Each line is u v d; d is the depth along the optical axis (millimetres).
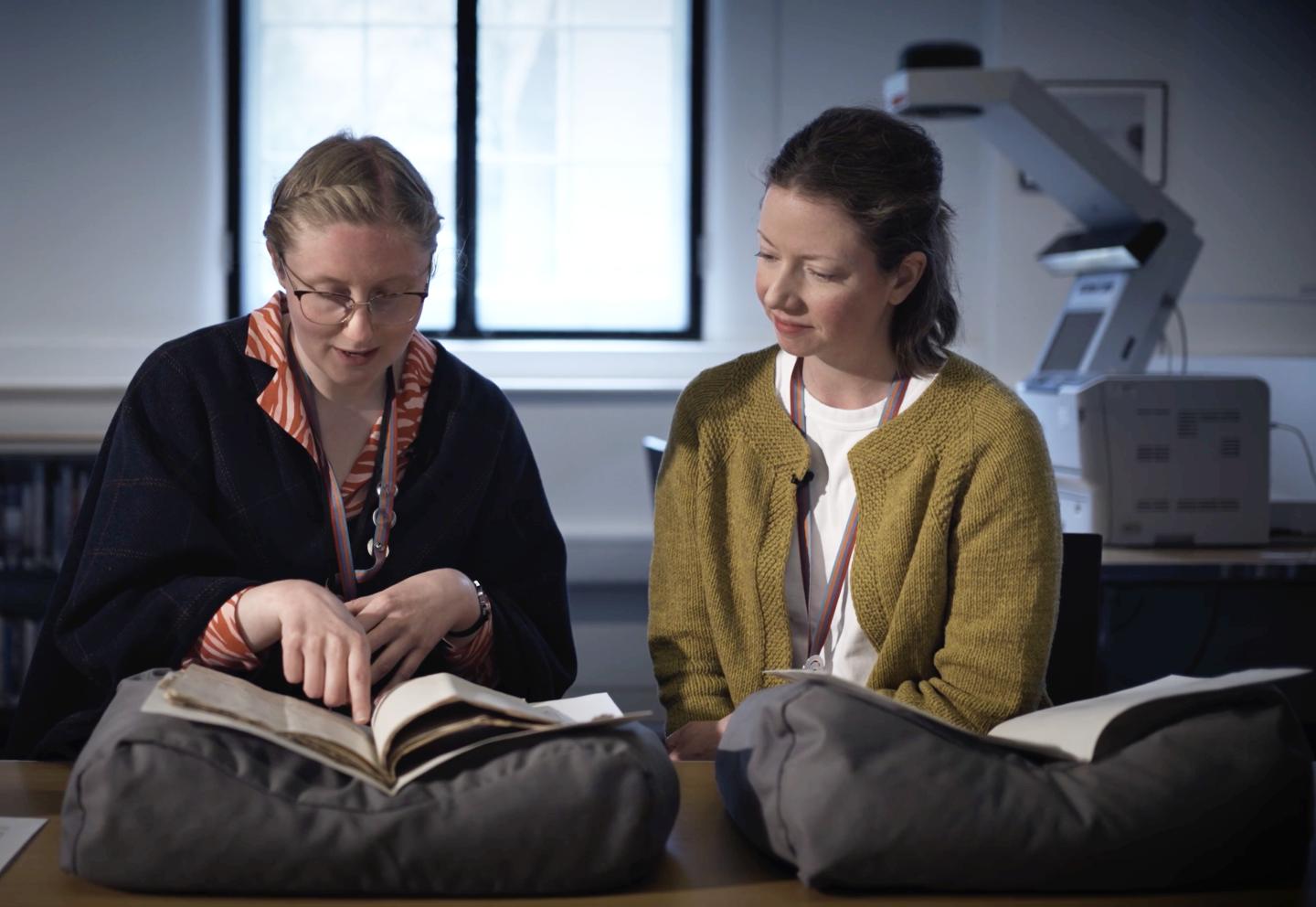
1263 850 836
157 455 1222
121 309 3910
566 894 806
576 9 4047
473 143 4043
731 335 4086
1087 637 1586
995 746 846
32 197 3857
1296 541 2604
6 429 3711
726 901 802
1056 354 2900
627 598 3936
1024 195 3799
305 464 1251
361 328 1120
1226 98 3795
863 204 1203
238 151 3969
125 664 1123
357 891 785
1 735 3525
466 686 902
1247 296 3762
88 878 781
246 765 785
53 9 3830
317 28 4016
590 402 3914
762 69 3953
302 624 1028
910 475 1308
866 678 1328
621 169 4102
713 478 1392
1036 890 815
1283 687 2707
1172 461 2514
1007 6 3777
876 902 804
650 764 818
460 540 1317
